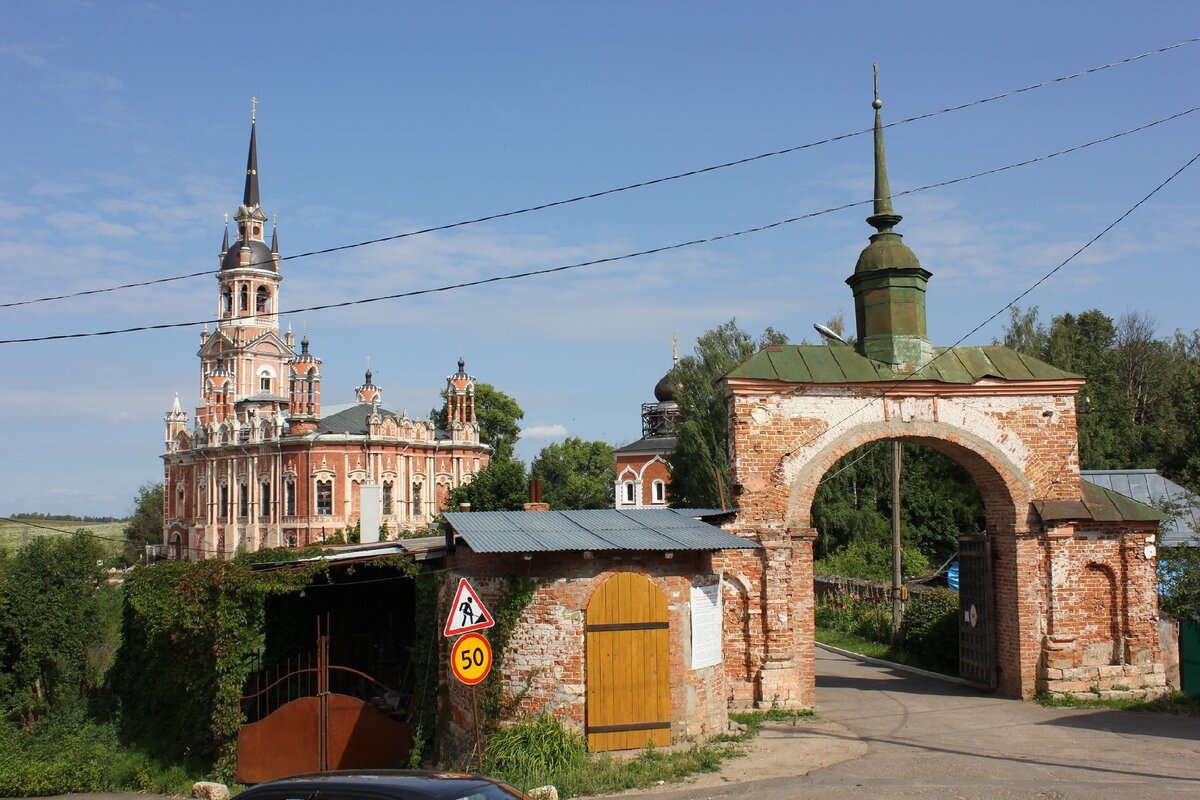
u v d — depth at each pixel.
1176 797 12.73
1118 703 20.48
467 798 7.88
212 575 20.47
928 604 29.75
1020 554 21.28
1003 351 22.14
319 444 75.12
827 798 13.13
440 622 18.33
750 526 20.44
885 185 22.84
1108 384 56.62
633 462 69.81
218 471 82.50
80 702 29.00
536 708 15.91
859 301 22.53
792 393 20.89
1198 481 40.09
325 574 20.52
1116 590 21.38
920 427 21.16
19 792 22.69
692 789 13.95
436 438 85.06
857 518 51.22
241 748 19.44
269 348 94.31
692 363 51.56
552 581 16.11
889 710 20.41
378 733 18.86
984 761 15.45
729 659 20.22
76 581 31.28
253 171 97.19
